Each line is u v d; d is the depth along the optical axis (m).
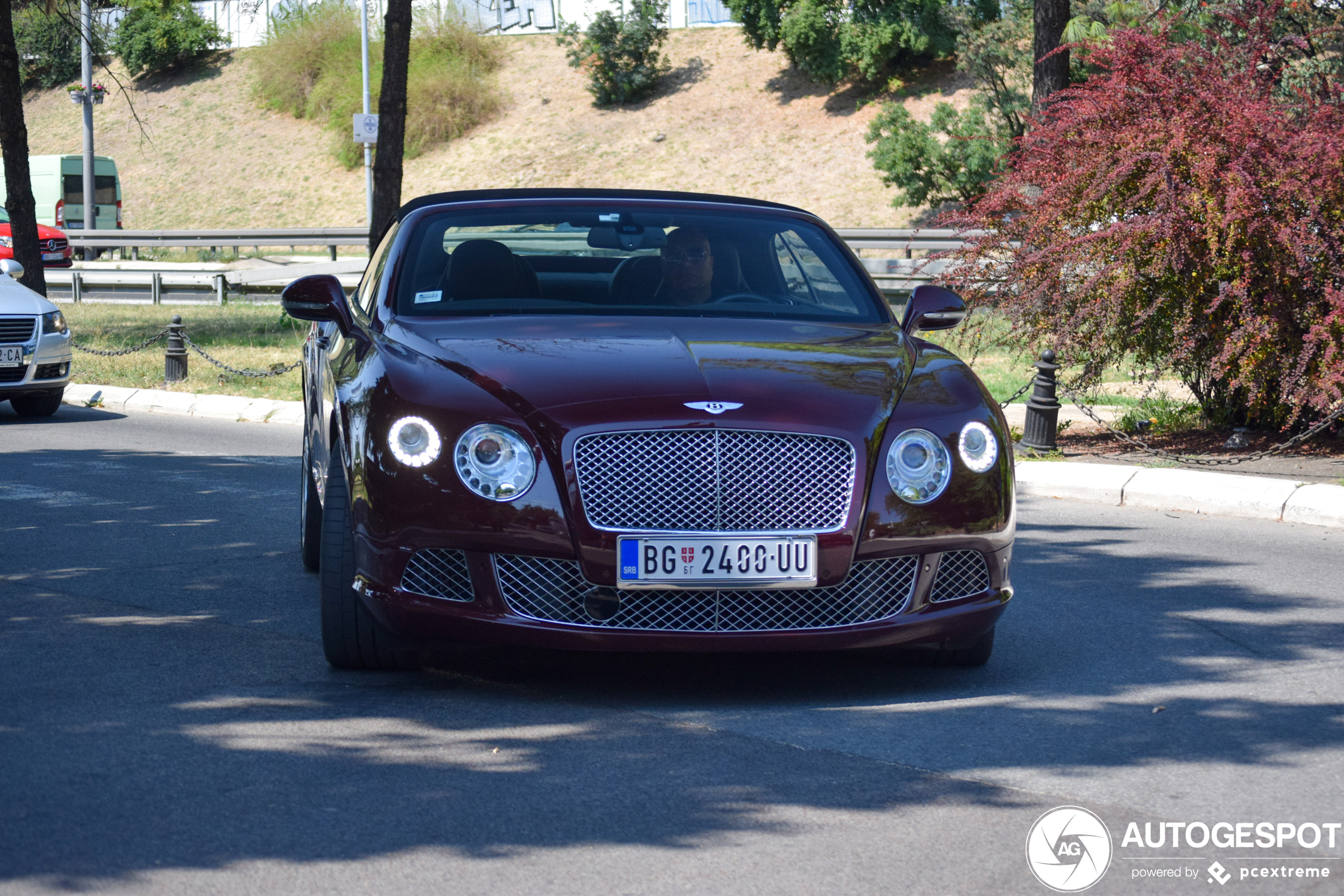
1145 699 4.68
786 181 41.41
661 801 3.62
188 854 3.22
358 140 28.53
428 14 52.94
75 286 25.77
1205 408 11.56
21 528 7.61
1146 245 10.06
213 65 59.00
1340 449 10.64
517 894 3.04
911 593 4.50
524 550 4.27
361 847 3.28
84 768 3.79
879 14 44.00
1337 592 6.52
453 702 4.50
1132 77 10.41
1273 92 10.81
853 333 5.29
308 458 6.46
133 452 10.91
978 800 3.67
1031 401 10.41
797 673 4.94
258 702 4.45
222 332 19.52
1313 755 4.09
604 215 5.93
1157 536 7.95
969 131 35.12
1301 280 9.89
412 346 4.84
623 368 4.56
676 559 4.25
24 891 3.00
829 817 3.52
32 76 60.41
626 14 48.91
